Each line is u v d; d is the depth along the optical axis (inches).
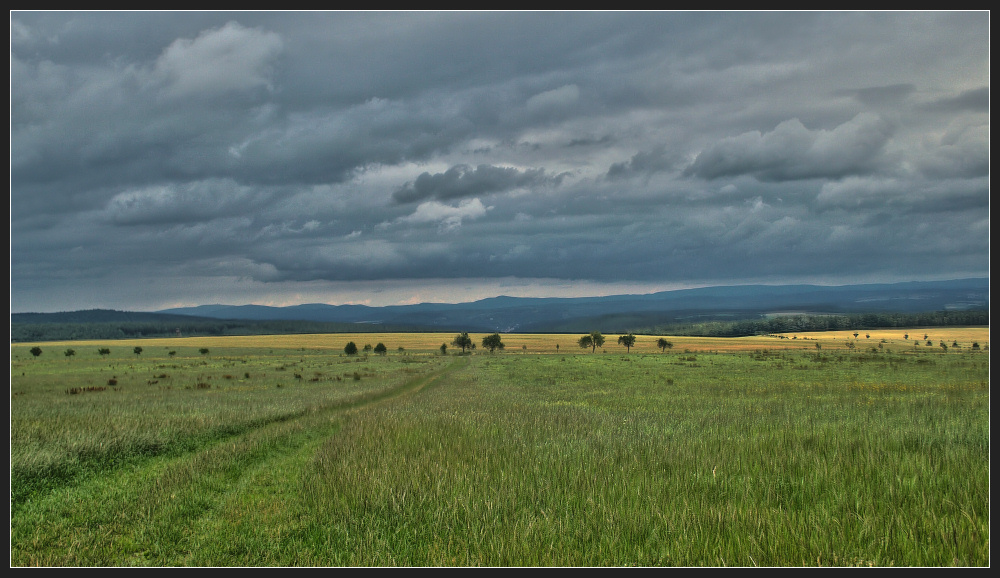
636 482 322.7
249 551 254.5
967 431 458.3
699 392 1138.7
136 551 261.7
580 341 5797.2
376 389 1414.9
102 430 528.1
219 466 413.7
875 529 241.0
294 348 5816.9
